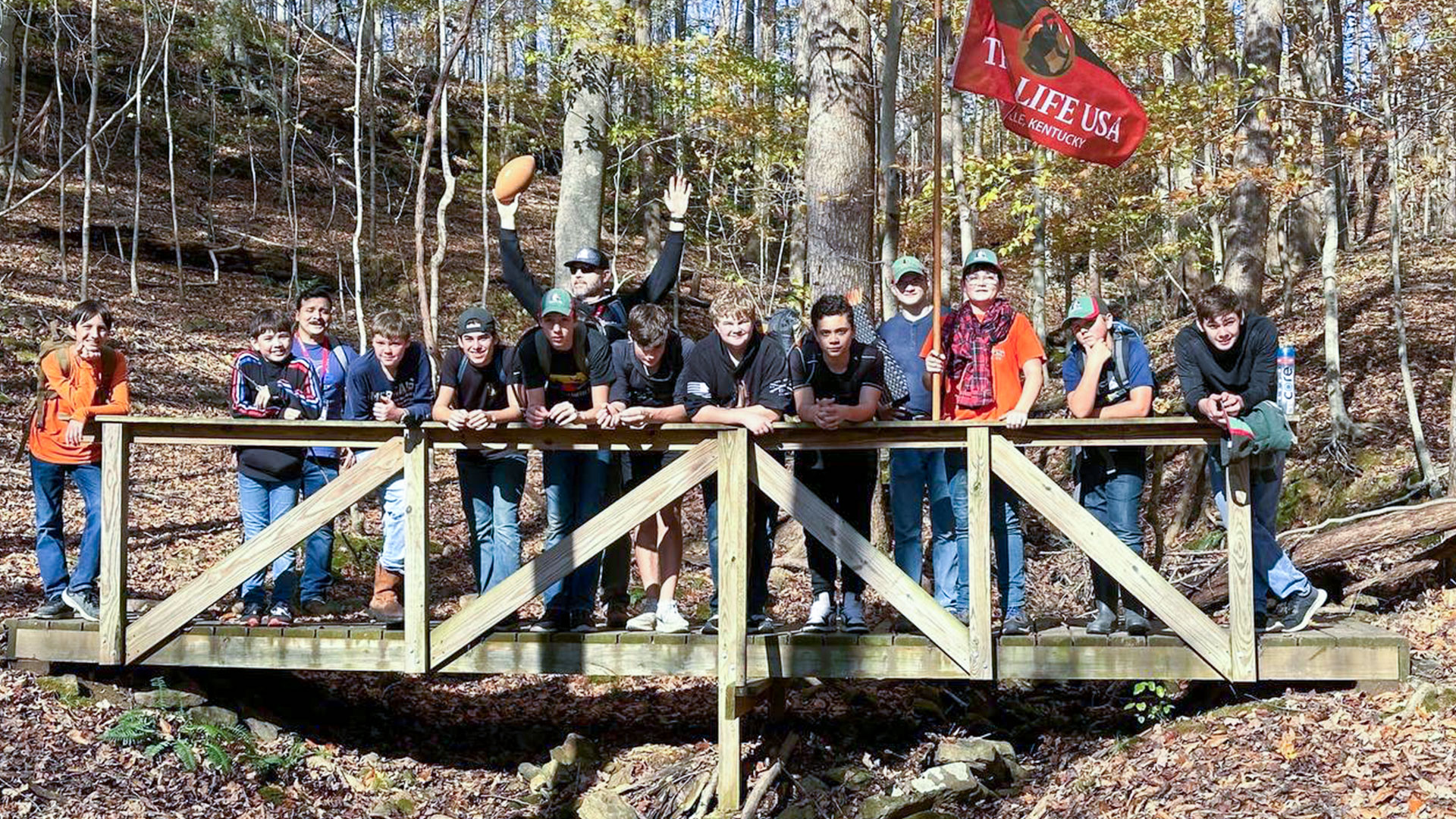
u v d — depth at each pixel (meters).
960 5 12.89
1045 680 6.67
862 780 5.89
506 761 6.50
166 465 12.11
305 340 6.66
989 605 5.47
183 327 17.27
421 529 5.80
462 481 6.21
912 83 19.50
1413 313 15.11
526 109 22.23
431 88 29.83
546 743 6.64
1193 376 5.29
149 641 5.96
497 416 5.58
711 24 27.00
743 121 15.22
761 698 6.11
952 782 5.62
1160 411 11.44
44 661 6.09
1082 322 5.63
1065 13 11.82
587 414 5.54
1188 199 10.60
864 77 9.12
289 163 25.98
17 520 9.55
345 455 6.90
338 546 9.45
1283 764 5.00
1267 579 5.77
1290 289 16.77
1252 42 10.33
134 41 27.52
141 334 16.20
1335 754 4.97
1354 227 22.70
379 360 6.23
